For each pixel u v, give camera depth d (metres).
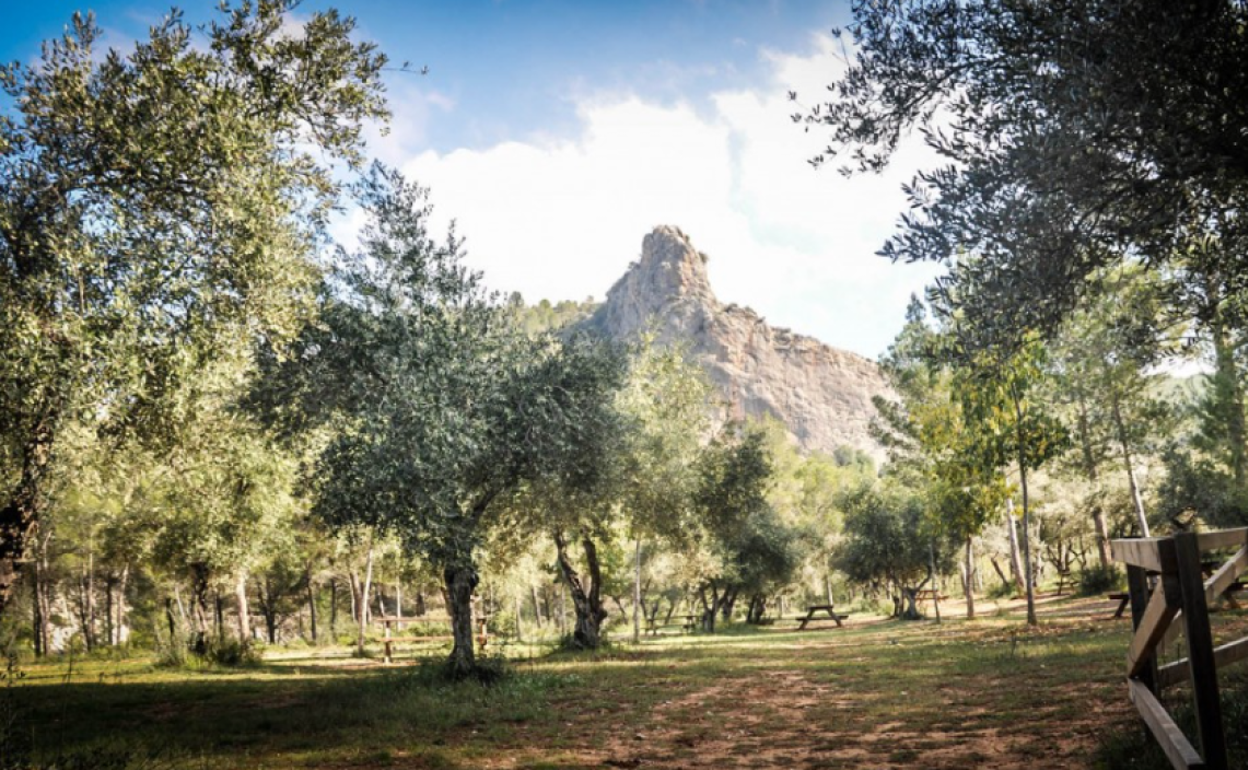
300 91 11.45
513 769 7.92
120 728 11.41
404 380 14.16
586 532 25.31
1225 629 13.15
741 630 45.38
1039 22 6.46
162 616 44.22
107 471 14.66
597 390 17.31
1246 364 17.64
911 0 7.83
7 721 7.98
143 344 9.71
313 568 51.47
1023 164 6.48
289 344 14.63
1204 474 30.14
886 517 44.97
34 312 9.23
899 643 22.72
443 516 14.30
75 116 9.73
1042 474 34.69
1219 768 3.38
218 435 16.48
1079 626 19.81
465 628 16.41
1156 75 5.83
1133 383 27.81
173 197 10.34
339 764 8.45
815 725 9.84
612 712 11.91
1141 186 6.18
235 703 14.57
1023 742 7.41
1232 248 7.43
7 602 9.87
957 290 7.92
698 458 29.95
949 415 25.34
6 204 9.37
